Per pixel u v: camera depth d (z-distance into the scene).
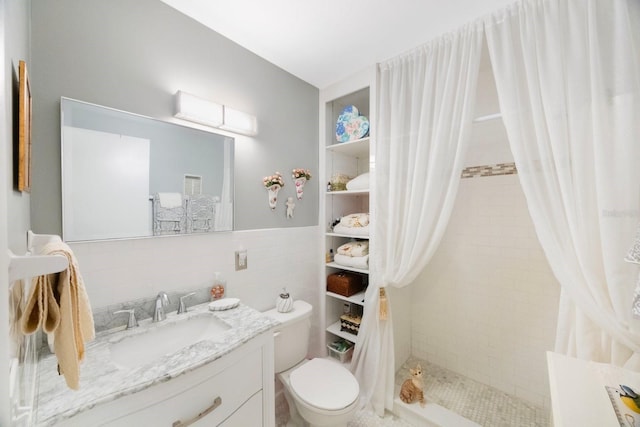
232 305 1.33
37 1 0.95
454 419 1.56
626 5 0.95
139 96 1.20
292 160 1.93
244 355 1.05
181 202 1.32
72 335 0.55
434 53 1.52
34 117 0.95
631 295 0.95
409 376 2.02
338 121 2.08
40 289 0.52
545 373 1.70
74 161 1.02
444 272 2.12
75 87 1.03
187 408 0.86
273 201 1.77
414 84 1.60
